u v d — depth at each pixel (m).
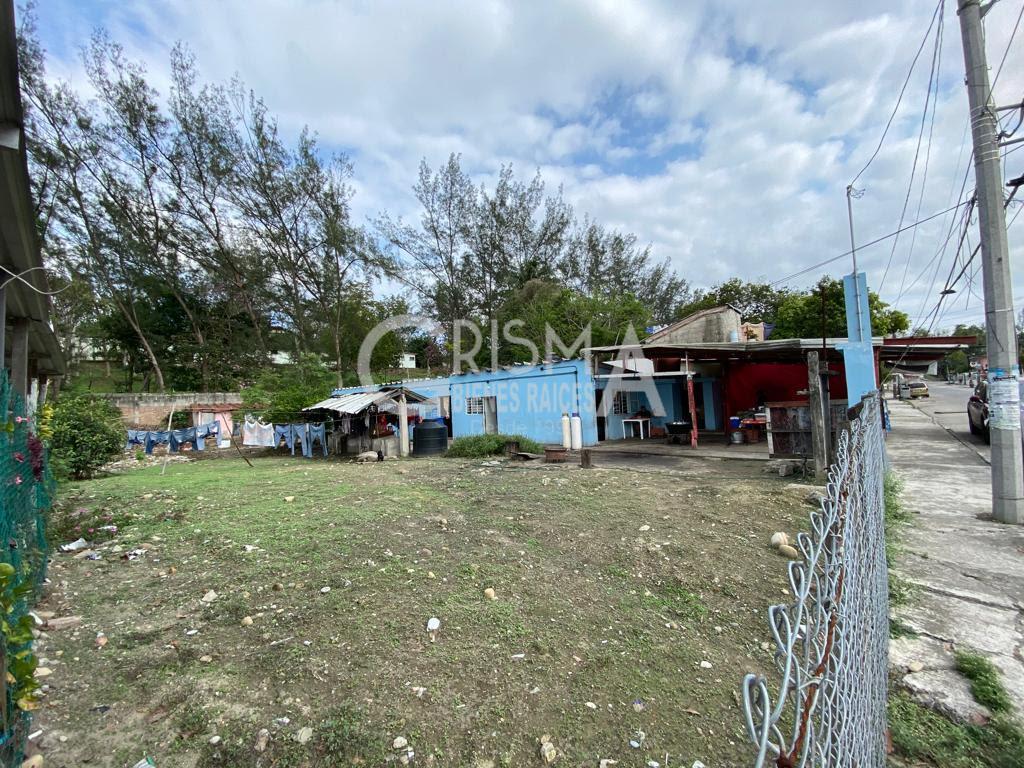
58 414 10.27
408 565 4.23
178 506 6.80
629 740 2.21
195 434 17.12
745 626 3.24
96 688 2.55
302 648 2.92
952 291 8.78
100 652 2.90
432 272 28.56
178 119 21.89
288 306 28.28
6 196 3.13
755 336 22.31
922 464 8.82
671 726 2.30
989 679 2.56
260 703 2.43
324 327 28.86
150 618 3.36
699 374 16.77
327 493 7.64
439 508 6.32
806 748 1.07
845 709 1.40
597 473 8.81
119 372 32.03
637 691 2.55
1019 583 3.77
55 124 20.50
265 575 4.09
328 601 3.54
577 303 23.77
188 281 26.69
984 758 2.11
